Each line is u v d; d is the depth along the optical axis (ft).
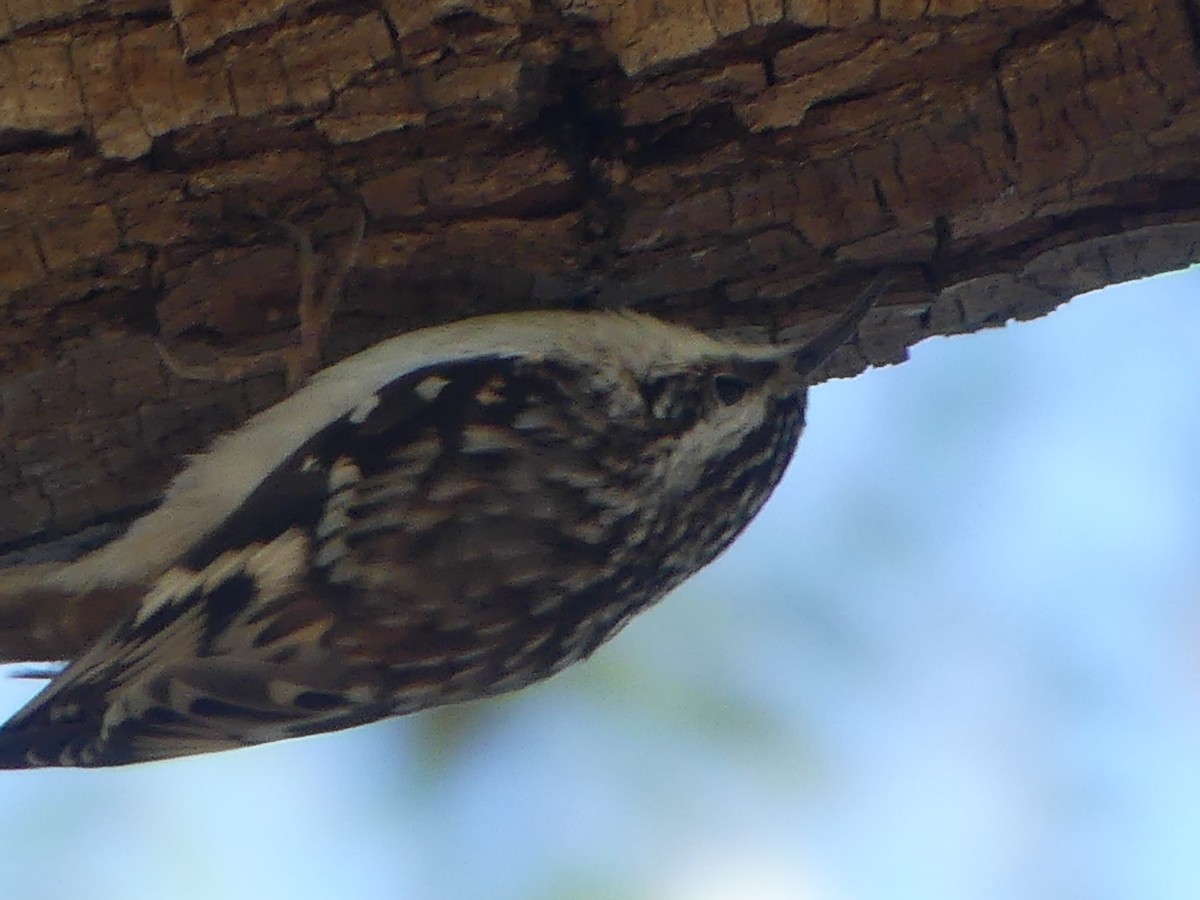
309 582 9.42
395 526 9.43
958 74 9.36
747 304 9.44
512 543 9.43
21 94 9.34
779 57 9.35
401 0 9.34
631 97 9.37
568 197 9.39
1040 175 9.38
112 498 9.45
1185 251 9.41
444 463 9.43
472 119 9.37
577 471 9.45
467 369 9.43
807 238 9.40
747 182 9.38
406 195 9.39
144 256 9.38
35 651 9.42
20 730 9.39
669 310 9.45
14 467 9.43
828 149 9.37
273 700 9.42
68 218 9.37
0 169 9.36
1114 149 9.37
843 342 9.43
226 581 9.41
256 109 9.35
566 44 9.35
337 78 9.35
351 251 9.40
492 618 9.44
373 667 9.43
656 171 9.38
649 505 9.46
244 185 9.37
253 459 9.42
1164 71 9.35
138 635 9.41
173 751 9.43
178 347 9.41
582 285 9.43
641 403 9.45
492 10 9.34
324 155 9.37
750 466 9.47
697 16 9.34
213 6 9.34
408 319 9.44
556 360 9.44
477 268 9.41
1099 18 9.34
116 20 9.34
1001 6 9.34
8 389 9.40
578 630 9.46
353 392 9.42
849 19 9.34
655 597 9.48
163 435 9.44
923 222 9.39
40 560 9.44
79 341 9.39
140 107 9.35
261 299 9.41
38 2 9.33
